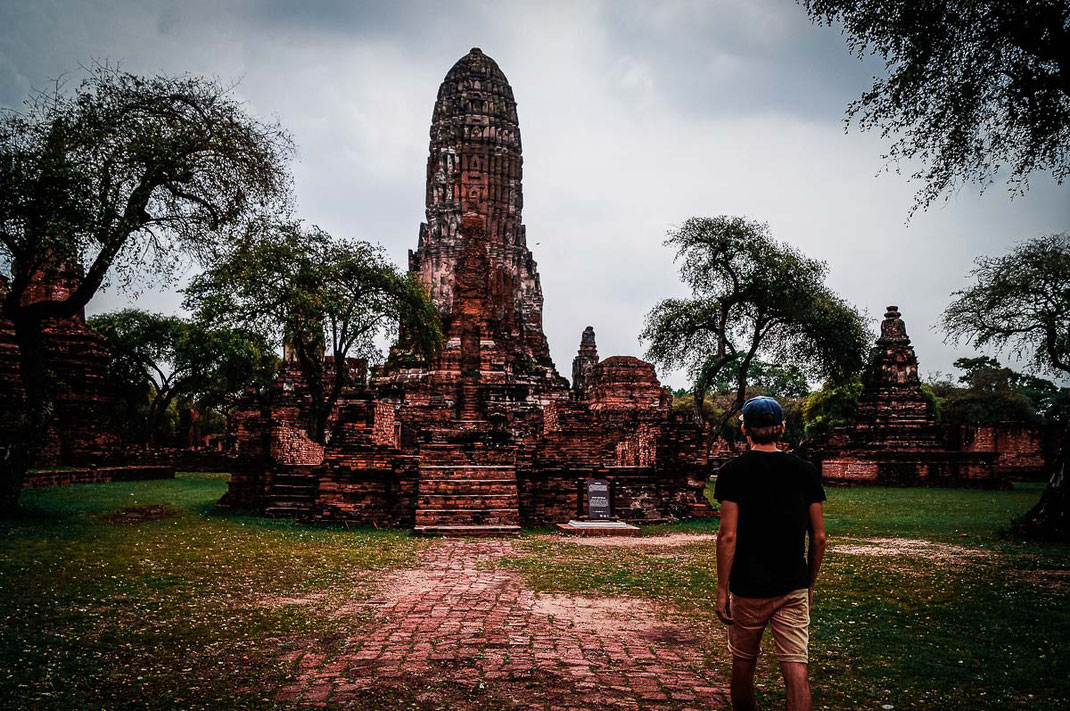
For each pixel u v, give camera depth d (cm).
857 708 654
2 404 3161
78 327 3784
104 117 1903
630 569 1410
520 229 6969
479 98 6912
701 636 904
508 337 6197
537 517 2319
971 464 4512
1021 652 827
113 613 966
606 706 643
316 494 2245
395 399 5256
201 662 764
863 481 4672
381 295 3619
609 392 4709
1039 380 7294
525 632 906
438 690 680
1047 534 1745
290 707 633
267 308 3222
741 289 4256
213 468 4544
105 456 3584
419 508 2108
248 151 2106
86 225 1791
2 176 1767
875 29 1636
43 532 1670
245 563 1402
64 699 644
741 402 4372
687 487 2589
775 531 509
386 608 1040
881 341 5453
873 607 1052
